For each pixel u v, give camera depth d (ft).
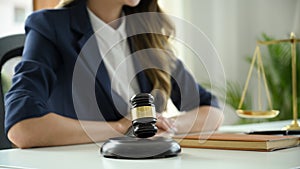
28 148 3.73
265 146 3.00
